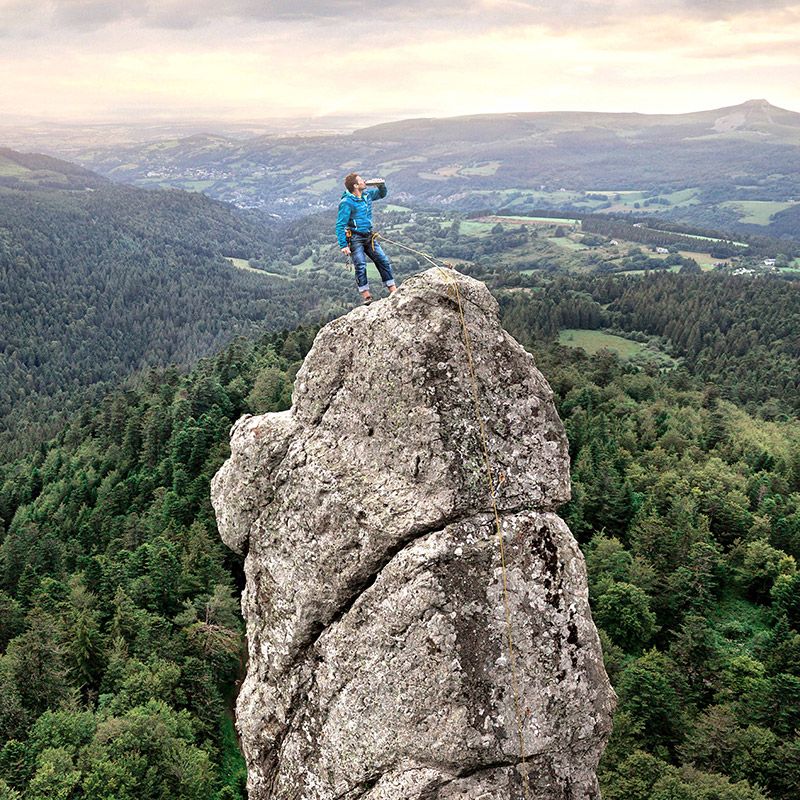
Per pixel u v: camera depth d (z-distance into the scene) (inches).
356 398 456.1
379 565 430.6
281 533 474.3
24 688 2094.0
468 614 410.3
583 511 3516.2
